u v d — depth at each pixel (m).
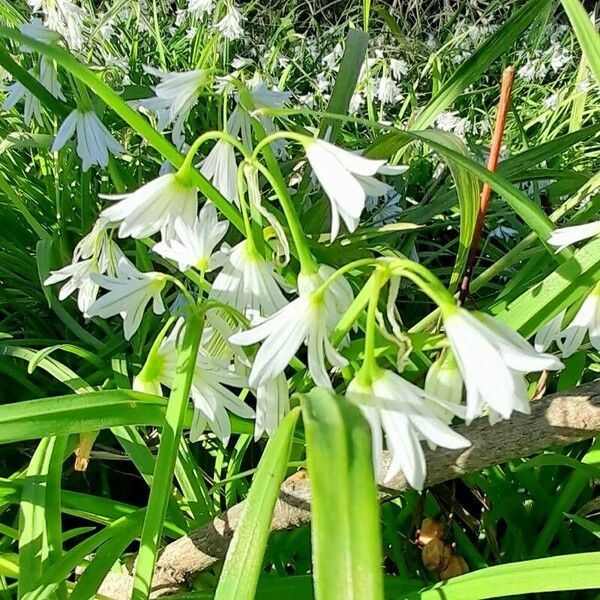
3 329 0.23
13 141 0.22
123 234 0.11
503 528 0.18
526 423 0.12
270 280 0.12
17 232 0.26
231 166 0.13
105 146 0.17
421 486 0.09
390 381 0.09
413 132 0.12
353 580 0.07
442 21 0.69
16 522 0.16
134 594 0.10
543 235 0.12
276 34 0.53
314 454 0.07
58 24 0.26
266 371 0.09
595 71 0.13
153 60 0.47
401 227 0.16
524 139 0.29
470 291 0.17
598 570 0.10
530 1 0.17
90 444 0.14
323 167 0.10
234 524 0.12
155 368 0.12
